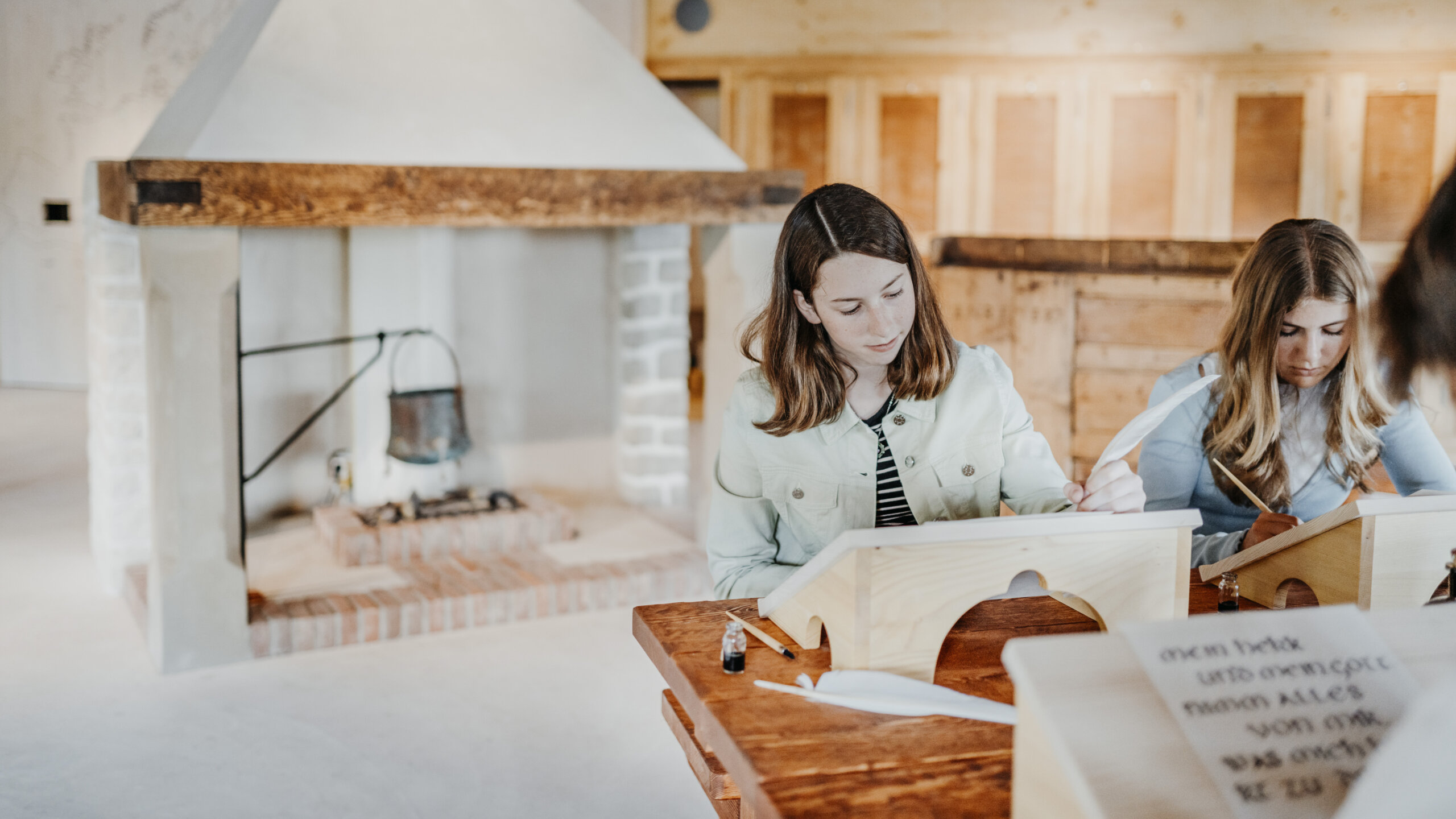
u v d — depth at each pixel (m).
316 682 3.04
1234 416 1.84
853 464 1.58
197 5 7.11
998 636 1.28
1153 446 1.94
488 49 3.46
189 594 3.08
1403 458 1.86
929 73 6.32
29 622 3.45
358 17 3.30
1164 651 0.80
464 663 3.19
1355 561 1.30
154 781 2.48
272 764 2.57
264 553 3.87
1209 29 5.96
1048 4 6.12
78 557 4.12
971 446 1.59
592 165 3.42
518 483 4.50
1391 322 1.52
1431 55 5.71
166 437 2.99
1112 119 6.14
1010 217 6.34
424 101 3.29
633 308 4.48
